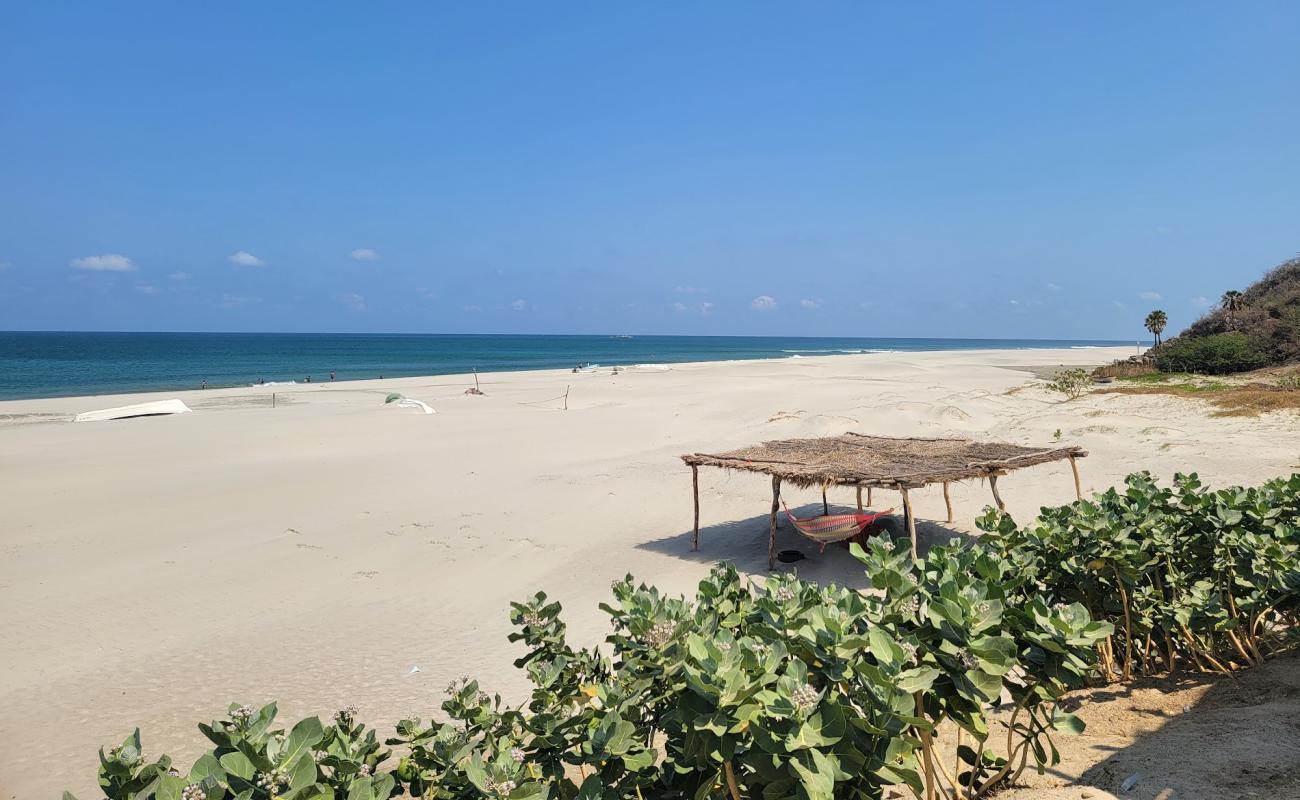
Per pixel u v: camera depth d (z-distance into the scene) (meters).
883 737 2.70
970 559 3.94
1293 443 19.47
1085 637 3.39
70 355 108.12
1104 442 21.72
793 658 3.03
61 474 23.05
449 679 9.72
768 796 2.71
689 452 25.20
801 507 17.89
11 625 11.99
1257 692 4.98
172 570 14.53
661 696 3.50
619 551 15.16
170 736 8.65
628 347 183.25
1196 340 44.47
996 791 4.13
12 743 8.62
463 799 3.47
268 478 22.45
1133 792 3.82
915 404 31.19
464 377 64.12
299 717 8.84
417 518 18.05
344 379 67.88
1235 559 5.56
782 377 58.72
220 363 92.81
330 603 12.78
